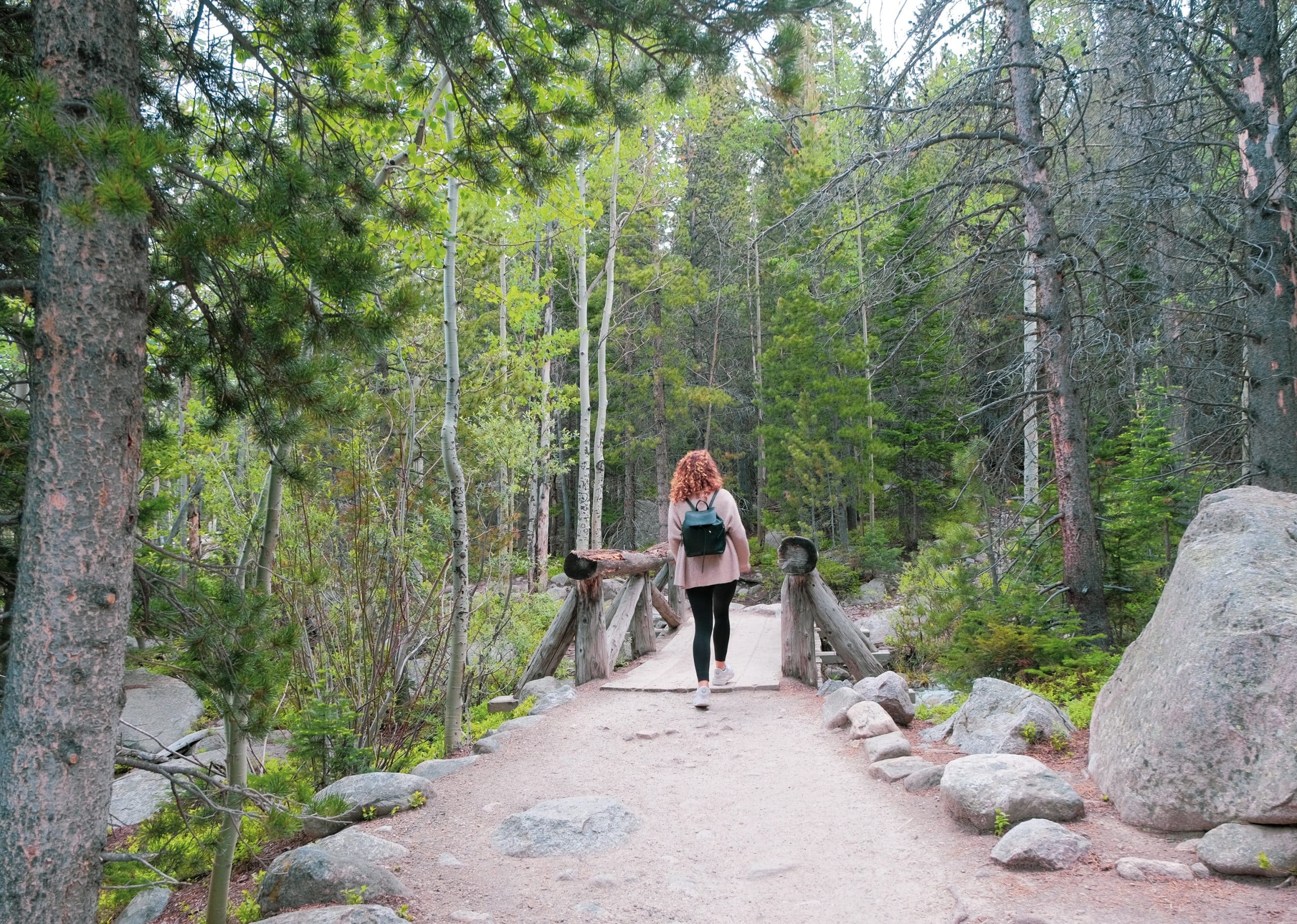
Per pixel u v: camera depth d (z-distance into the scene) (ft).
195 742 31.32
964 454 32.48
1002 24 30.60
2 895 10.02
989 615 27.66
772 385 75.77
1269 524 14.70
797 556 26.12
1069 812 13.25
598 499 67.87
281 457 15.44
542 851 14.78
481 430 38.22
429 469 35.01
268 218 11.07
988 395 33.71
